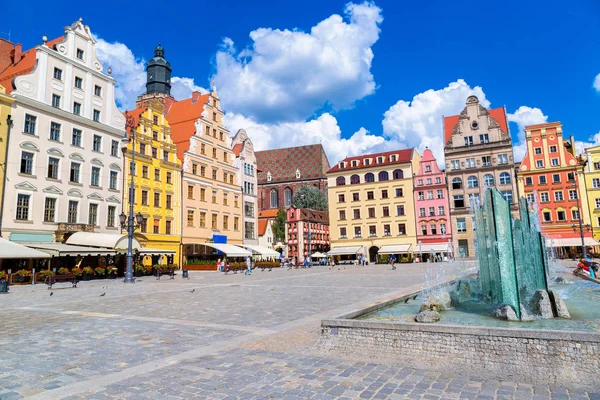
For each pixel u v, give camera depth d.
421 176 81.88
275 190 127.75
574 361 7.14
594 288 21.27
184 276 41.69
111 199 49.88
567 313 12.16
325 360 8.52
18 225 39.62
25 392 6.79
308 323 12.81
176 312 15.76
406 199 81.94
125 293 24.39
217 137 71.31
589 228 69.19
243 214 76.25
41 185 41.97
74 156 45.62
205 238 66.00
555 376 7.12
